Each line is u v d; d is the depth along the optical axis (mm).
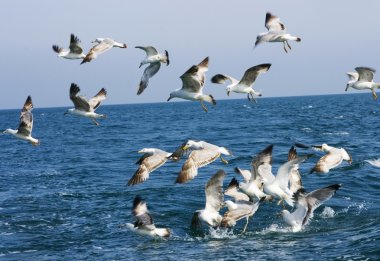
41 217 21125
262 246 16828
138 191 25188
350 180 25875
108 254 16719
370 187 24672
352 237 17078
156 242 17688
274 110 122438
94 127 84625
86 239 18328
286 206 20969
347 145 40625
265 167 16828
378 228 17812
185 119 98938
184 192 24500
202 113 127375
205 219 16438
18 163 39250
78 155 43312
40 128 88062
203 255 16219
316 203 16500
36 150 49062
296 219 16812
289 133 53469
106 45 17422
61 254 16906
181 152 16359
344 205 21312
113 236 18547
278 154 36312
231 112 125250
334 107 122062
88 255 16719
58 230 19406
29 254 17016
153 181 27859
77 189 26859
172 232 18688
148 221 17016
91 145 52031
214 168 31188
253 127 64750
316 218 19719
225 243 17344
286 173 16500
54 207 22766
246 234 18172
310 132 53656
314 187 24875
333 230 18188
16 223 20328
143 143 51594
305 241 17094
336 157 17859
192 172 15477
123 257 16375
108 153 43844
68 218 20938
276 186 16484
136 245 17469
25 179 31000
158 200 23109
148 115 134750
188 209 21547
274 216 19969
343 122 66750
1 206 23125
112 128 80625
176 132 64250
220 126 70938
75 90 18938
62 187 27672
